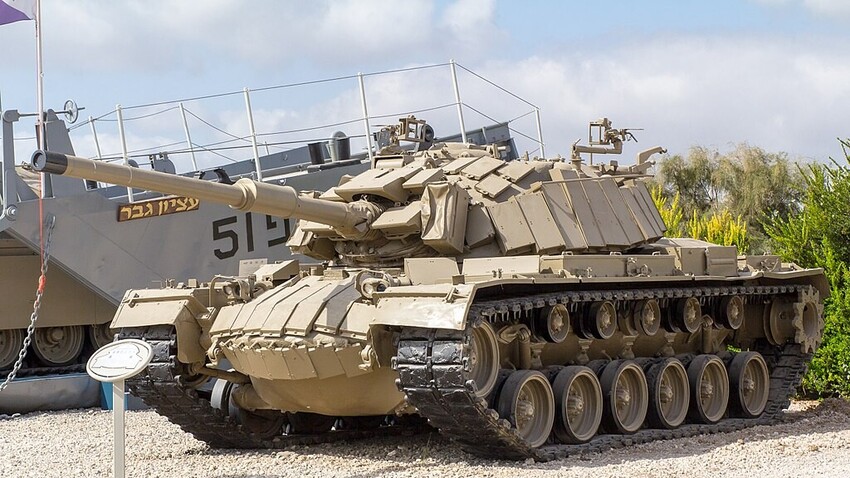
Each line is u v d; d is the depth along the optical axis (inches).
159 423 766.5
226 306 583.5
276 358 543.5
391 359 529.7
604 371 632.4
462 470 514.6
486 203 630.5
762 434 665.6
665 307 690.2
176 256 901.2
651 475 493.7
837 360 838.5
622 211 679.1
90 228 851.4
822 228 892.6
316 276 588.7
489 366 546.0
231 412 623.5
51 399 848.9
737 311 747.4
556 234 622.2
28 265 911.7
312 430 665.0
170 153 900.0
